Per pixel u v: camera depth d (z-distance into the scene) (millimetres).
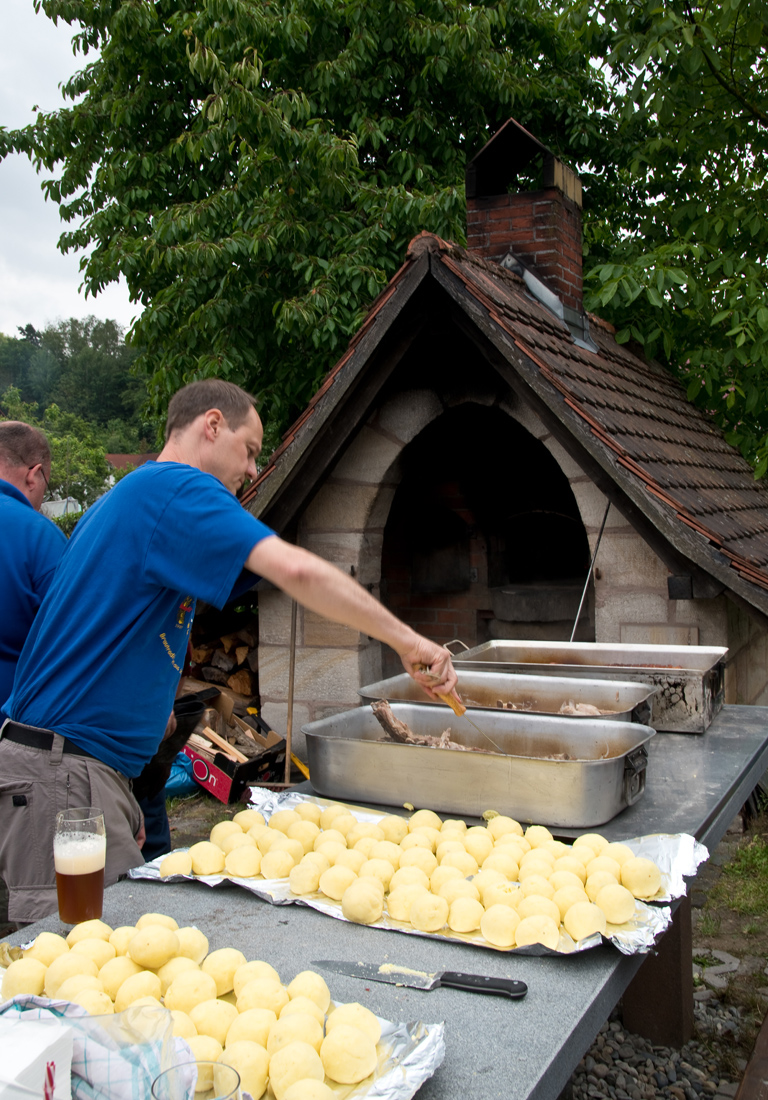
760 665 5746
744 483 6688
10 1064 1044
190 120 9914
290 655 5715
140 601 2266
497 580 7316
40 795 2338
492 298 4965
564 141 10414
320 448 5504
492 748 2922
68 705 2359
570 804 2350
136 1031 1183
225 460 2457
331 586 1992
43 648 2398
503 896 1852
